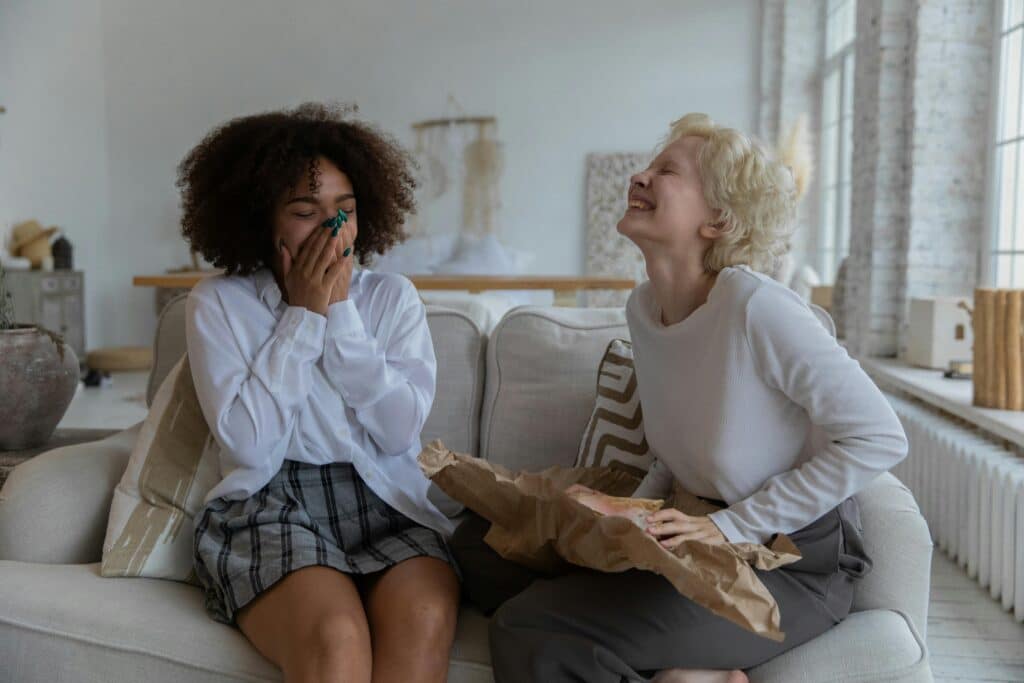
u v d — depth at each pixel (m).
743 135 1.47
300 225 1.65
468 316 2.12
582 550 1.36
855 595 1.54
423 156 8.25
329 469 1.66
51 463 1.76
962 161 4.23
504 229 8.19
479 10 8.09
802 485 1.37
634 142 8.02
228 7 8.30
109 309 8.53
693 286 1.51
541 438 2.01
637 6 7.94
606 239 8.06
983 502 2.73
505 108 8.12
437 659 1.36
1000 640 2.42
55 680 1.44
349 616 1.34
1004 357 2.90
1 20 6.96
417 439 1.81
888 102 4.44
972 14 4.16
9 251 6.90
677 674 1.35
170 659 1.40
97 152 8.34
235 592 1.44
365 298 1.77
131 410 5.77
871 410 1.35
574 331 2.07
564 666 1.30
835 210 7.03
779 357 1.36
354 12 8.21
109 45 8.39
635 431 1.78
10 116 7.06
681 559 1.22
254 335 1.65
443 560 1.58
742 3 7.84
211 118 8.39
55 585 1.54
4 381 2.19
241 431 1.57
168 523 1.65
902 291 4.42
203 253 1.74
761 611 1.17
